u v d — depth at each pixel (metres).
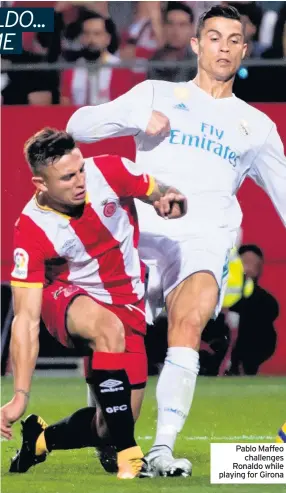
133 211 15.46
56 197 14.32
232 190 18.14
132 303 15.36
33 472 15.59
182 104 18.12
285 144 30.72
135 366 15.46
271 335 30.20
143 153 18.11
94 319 14.41
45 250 14.52
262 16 33.19
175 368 15.48
